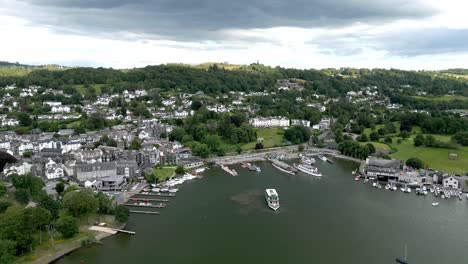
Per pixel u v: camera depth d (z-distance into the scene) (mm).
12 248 183125
